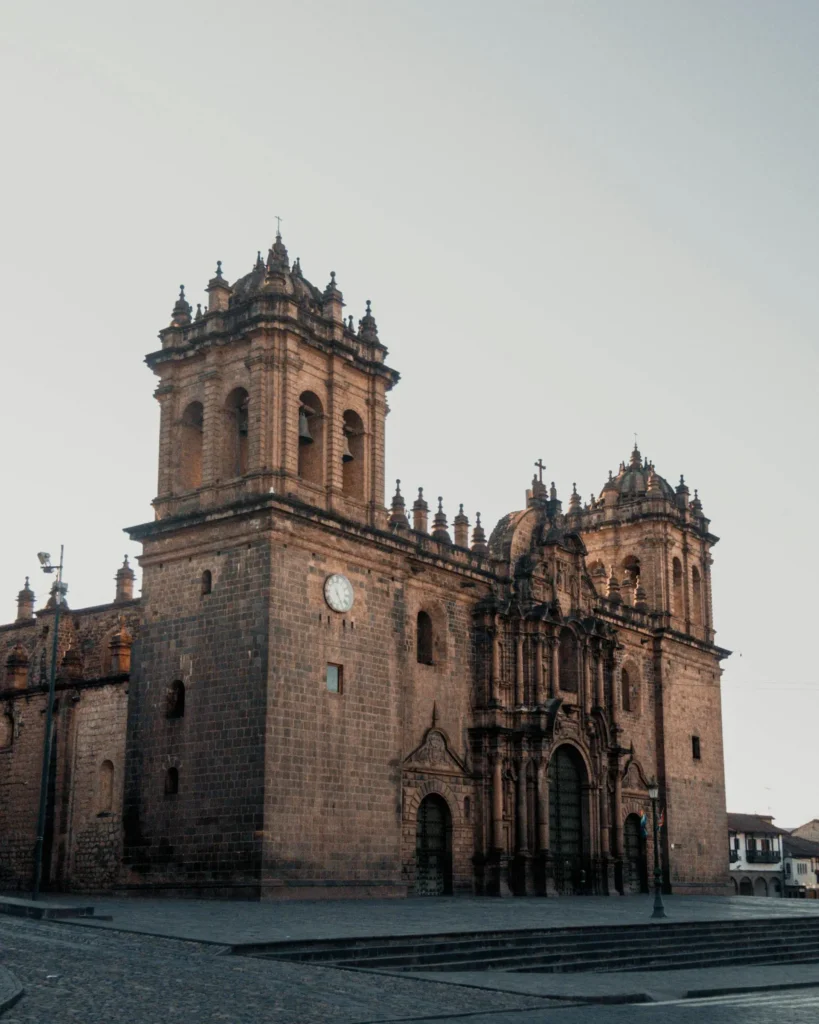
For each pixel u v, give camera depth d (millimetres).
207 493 56219
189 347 58594
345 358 59125
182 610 55438
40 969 24406
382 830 55438
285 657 52344
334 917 40406
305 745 52469
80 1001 21047
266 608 52188
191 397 58781
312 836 51938
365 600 56938
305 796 51969
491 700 65438
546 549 72250
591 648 73188
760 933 46594
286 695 52031
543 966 35000
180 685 54969
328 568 55344
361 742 55219
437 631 64438
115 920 36000
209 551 54969
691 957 40031
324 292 60000
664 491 86438
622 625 78500
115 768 58719
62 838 59875
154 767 54500
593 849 70250
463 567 65750
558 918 44500
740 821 144625
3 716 65312
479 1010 24312
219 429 57031
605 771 72688
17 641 75000
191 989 23297
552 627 69812
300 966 28422
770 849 145000
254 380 55875
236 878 50250
